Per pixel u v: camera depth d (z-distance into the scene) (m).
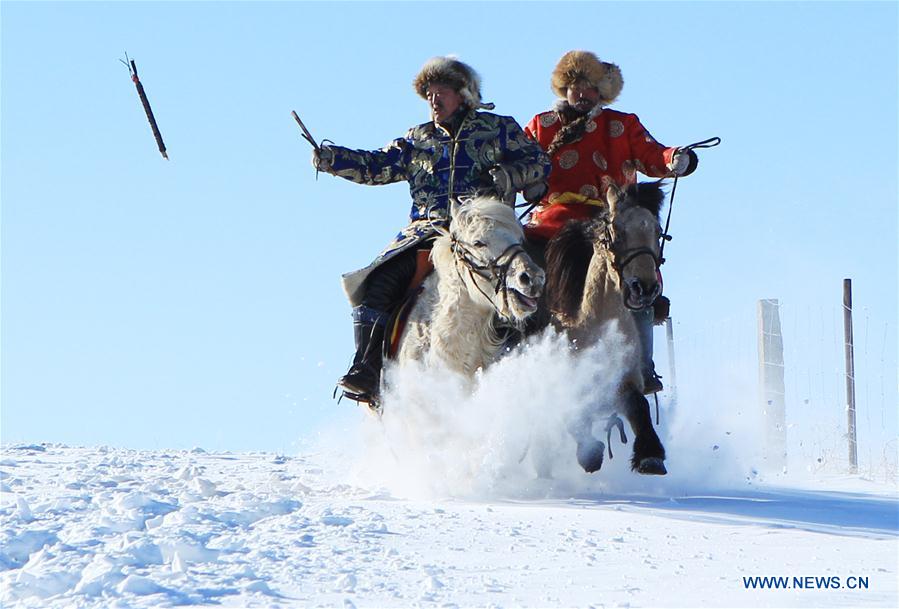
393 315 27.42
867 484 32.78
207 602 16.06
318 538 20.17
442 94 29.00
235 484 28.05
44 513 22.20
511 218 25.58
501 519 22.47
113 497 24.00
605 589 16.91
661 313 29.62
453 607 15.79
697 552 19.53
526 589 16.88
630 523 22.22
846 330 39.78
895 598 16.36
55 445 41.81
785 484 31.97
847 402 39.44
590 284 26.91
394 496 26.33
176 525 20.89
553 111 31.73
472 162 28.94
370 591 16.69
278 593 16.56
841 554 19.44
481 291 25.38
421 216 29.00
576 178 31.03
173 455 38.41
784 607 15.80
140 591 16.62
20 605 16.27
